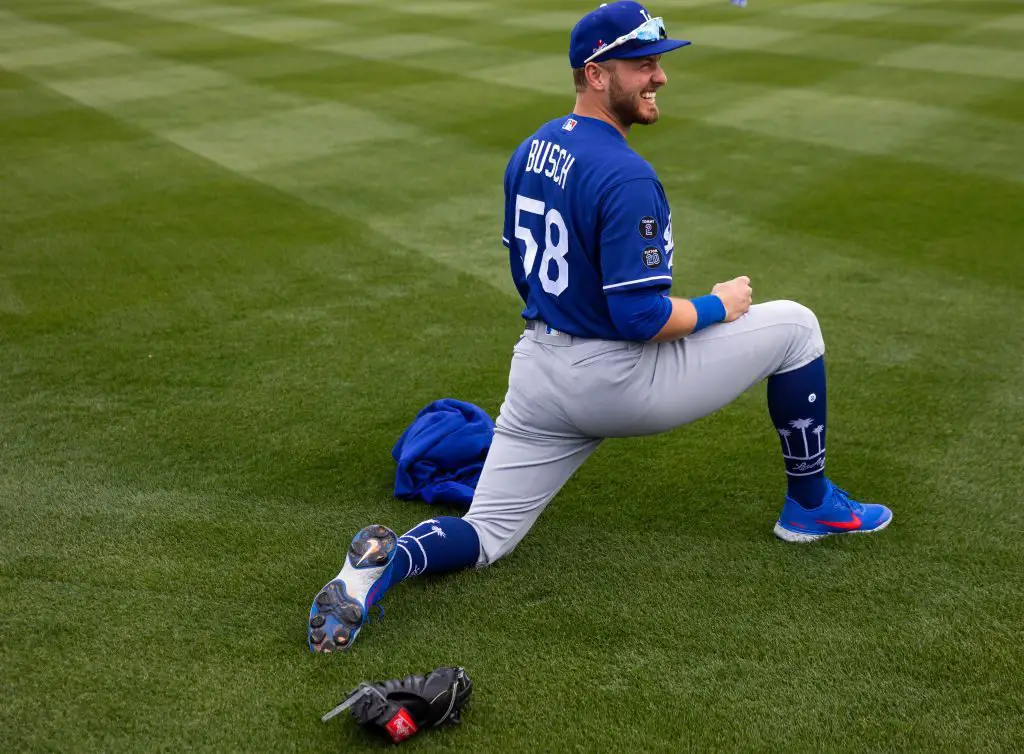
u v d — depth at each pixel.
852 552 12.68
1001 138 33.28
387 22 63.34
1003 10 60.38
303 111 40.38
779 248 24.47
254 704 9.96
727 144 33.56
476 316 20.80
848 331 19.72
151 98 43.47
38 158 33.97
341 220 27.19
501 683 10.32
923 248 24.16
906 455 15.15
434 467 14.23
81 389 17.48
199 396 17.28
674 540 13.02
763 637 11.04
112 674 10.35
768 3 66.06
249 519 13.49
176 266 23.73
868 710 9.92
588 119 10.71
